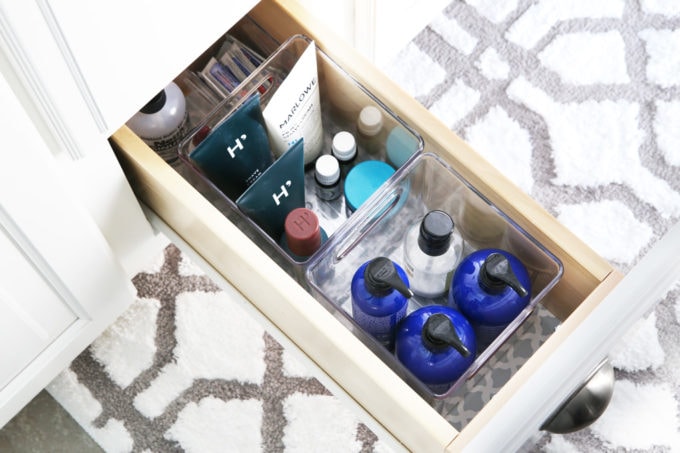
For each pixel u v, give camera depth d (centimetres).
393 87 77
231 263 76
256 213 77
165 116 81
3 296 73
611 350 72
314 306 69
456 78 118
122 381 103
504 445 55
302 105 78
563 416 76
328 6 89
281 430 101
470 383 81
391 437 79
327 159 80
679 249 56
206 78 85
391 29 106
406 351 74
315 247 77
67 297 81
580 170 112
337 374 78
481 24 120
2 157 59
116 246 85
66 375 103
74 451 101
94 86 62
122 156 75
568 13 120
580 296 76
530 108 116
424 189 80
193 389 102
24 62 56
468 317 76
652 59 118
